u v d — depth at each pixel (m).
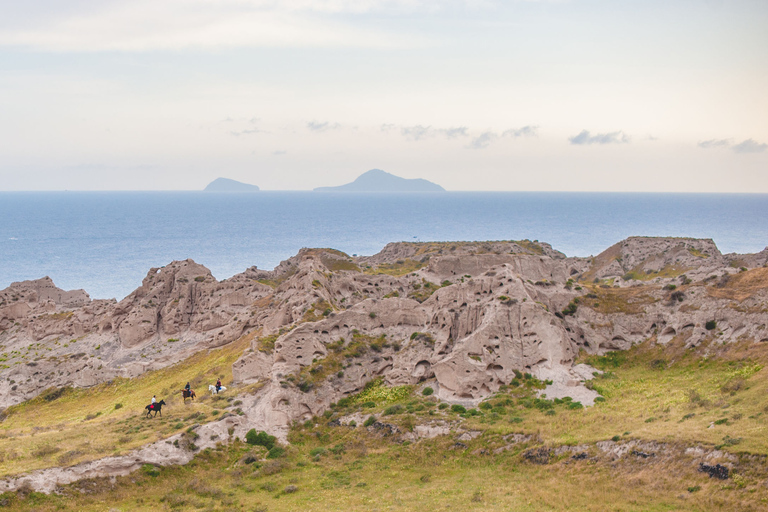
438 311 71.12
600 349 70.88
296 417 60.62
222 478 49.94
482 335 64.62
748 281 68.25
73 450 48.78
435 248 159.50
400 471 50.75
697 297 68.62
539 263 111.38
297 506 44.44
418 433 56.16
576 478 44.31
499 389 62.88
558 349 65.62
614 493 41.06
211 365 83.38
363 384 67.56
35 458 47.56
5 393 89.25
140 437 53.09
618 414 52.69
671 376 61.38
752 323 61.28
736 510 35.66
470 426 55.12
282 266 135.38
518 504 41.53
